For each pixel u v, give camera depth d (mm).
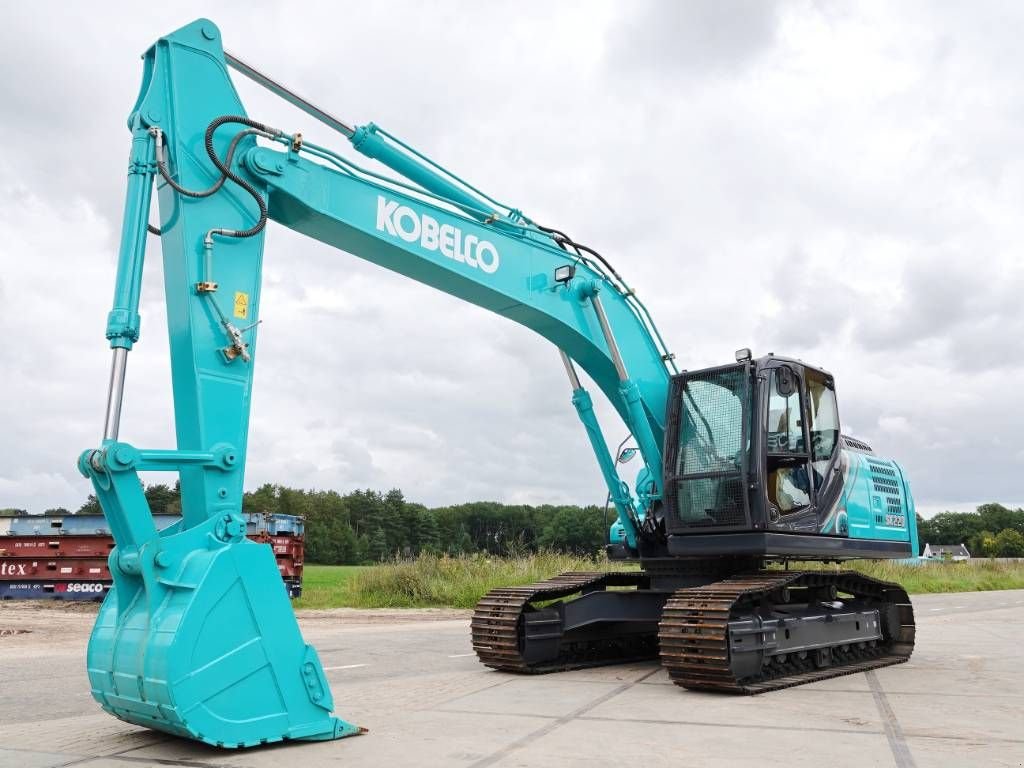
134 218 5648
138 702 4957
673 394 9062
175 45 6090
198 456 5465
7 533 20062
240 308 5953
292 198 6422
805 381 9039
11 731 5785
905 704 6867
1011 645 11984
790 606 8711
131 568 5141
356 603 20281
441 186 7609
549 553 22391
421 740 5367
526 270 8219
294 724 5211
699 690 7609
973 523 147500
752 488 8289
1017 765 4758
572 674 8820
